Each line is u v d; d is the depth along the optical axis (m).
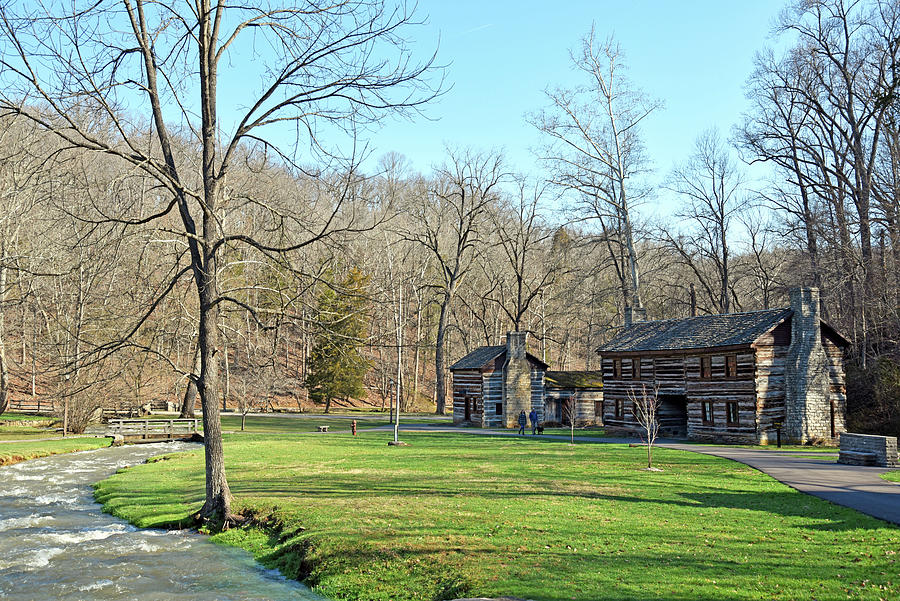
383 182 55.03
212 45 18.39
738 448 36.19
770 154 55.09
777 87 53.59
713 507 18.58
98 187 17.59
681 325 47.28
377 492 21.52
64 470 32.62
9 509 23.14
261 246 16.62
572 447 37.09
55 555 16.81
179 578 14.83
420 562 13.67
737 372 40.31
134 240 16.73
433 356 92.94
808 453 32.94
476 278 89.94
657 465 28.12
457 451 35.19
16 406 57.91
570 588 11.57
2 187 33.06
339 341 18.22
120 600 13.51
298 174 16.47
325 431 51.38
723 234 62.41
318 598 13.24
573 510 18.16
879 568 12.25
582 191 58.88
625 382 48.31
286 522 17.78
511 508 18.47
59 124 15.66
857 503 18.56
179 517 20.08
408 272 70.81
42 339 47.97
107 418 55.78
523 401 57.59
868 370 44.84
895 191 42.97
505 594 11.40
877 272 45.06
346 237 17.02
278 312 17.17
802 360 39.59
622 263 66.81
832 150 52.22
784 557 13.21
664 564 12.88
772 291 63.03
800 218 55.09
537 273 86.94
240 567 15.60
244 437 45.34
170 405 66.12
